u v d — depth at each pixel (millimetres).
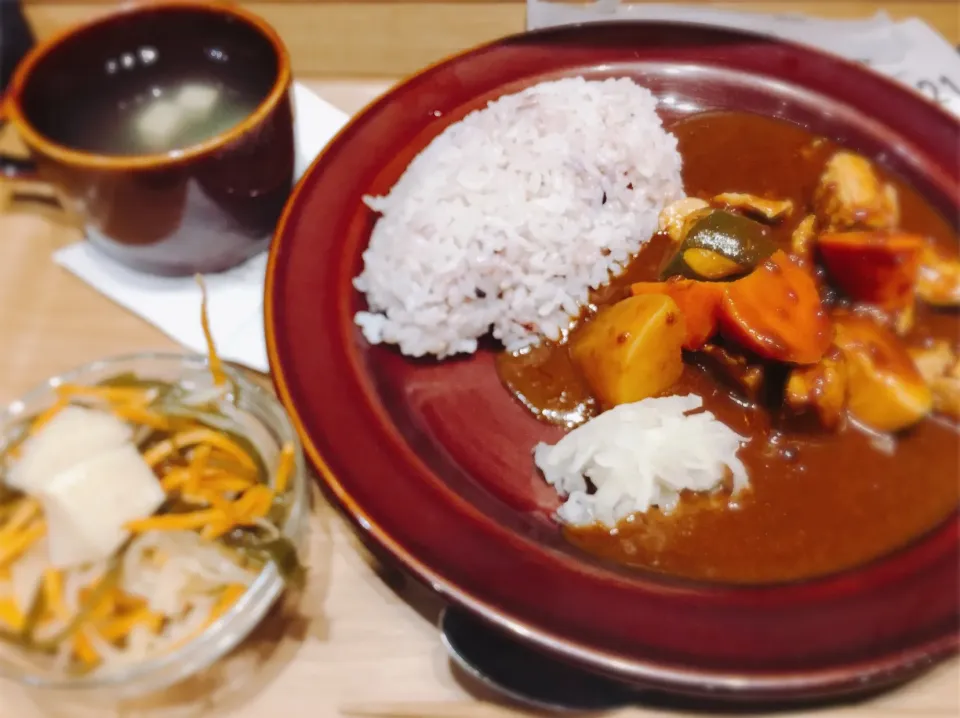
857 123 326
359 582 246
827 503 250
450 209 297
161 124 298
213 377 261
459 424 278
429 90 335
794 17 369
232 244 302
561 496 262
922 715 213
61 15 402
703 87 347
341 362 264
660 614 205
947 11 384
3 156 306
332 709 225
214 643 219
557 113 319
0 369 297
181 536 232
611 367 273
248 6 407
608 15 374
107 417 244
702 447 258
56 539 225
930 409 263
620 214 322
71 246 321
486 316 299
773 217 312
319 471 231
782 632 201
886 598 208
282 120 287
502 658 219
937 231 299
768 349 263
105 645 219
